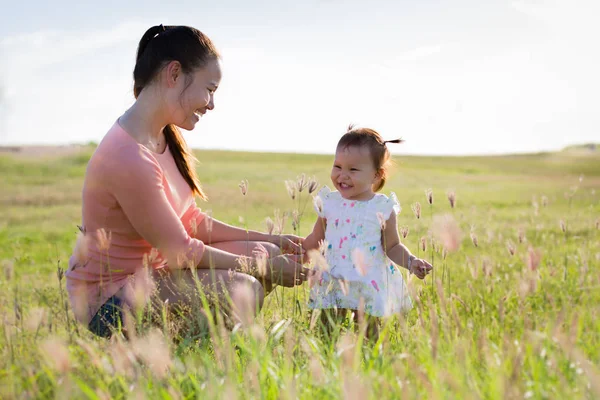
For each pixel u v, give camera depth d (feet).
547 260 20.01
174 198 13.44
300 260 13.69
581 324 10.78
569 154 250.98
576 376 8.25
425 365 8.70
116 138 12.22
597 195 62.64
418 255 21.36
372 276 13.91
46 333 10.32
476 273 14.14
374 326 13.41
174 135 13.84
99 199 12.19
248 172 118.21
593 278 16.90
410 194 72.59
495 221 36.24
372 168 14.69
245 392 8.43
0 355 9.87
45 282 19.03
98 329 11.68
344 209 14.73
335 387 8.00
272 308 12.88
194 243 12.46
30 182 88.33
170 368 9.17
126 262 12.53
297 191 13.41
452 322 10.88
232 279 12.45
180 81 12.46
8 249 31.12
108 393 7.98
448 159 226.58
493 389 7.62
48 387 8.62
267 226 12.67
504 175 140.67
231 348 9.71
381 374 8.93
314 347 9.77
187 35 12.46
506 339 8.86
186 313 11.90
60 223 44.09
